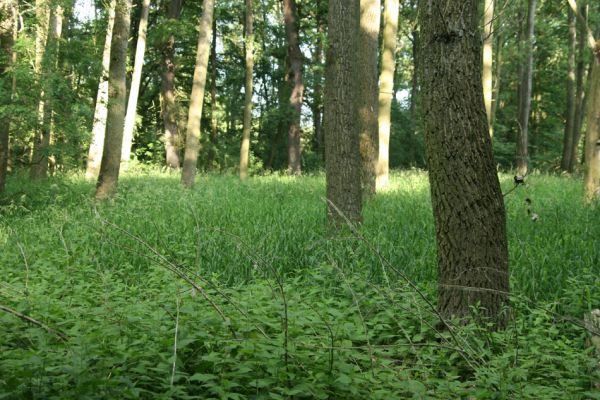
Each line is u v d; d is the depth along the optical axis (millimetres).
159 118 39562
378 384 3713
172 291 4984
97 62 13555
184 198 12586
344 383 3521
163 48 33062
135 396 3102
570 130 31594
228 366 3719
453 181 4984
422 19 5039
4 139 13047
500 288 5051
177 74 38062
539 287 6363
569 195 14336
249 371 3629
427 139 5109
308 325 4426
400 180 19656
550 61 37344
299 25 34250
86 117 13617
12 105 11984
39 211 11977
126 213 10375
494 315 5031
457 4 4844
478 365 4215
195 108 18750
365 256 7195
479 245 4992
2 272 6668
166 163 34000
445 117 4949
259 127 38719
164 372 3445
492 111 27859
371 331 4637
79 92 14227
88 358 3396
